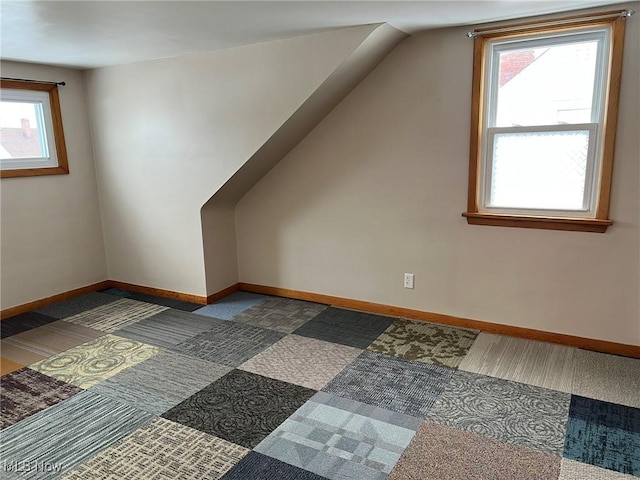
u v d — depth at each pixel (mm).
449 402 2473
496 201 3188
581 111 2850
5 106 3707
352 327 3463
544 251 3041
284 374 2799
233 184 3799
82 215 4305
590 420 2295
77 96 4152
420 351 3053
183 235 4016
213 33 2916
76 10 2293
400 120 3318
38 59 3607
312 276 3984
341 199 3684
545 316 3125
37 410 2461
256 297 4176
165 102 3807
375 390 2604
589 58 2771
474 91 3027
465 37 2998
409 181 3383
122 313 3850
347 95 3459
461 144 3152
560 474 1938
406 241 3492
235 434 2234
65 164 4105
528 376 2711
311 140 3691
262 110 3391
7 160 3748
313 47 3080
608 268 2885
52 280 4117
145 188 4113
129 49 3326
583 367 2799
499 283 3225
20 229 3846
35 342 3305
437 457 2053
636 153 2688
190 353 3098
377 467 1996
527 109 2994
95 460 2066
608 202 2797
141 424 2326
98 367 2924
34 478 1960
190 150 3789
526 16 2748
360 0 2256
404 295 3600
